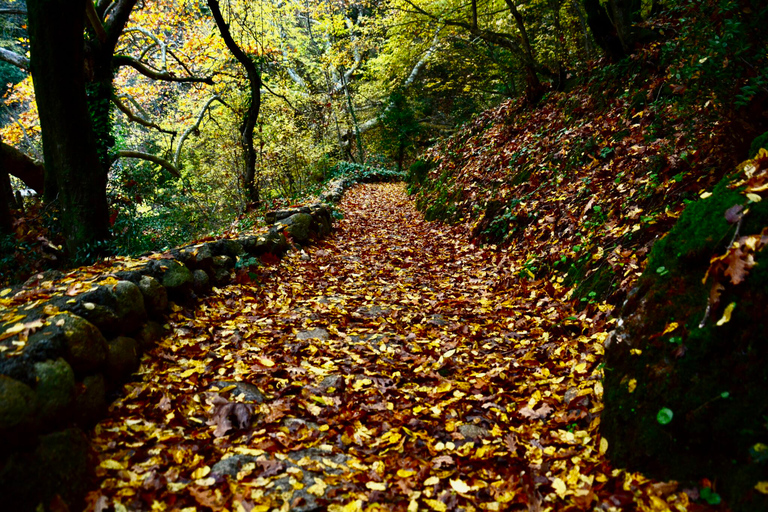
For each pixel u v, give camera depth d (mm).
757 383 1675
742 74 3186
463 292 4879
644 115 5379
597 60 8305
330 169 19906
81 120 5066
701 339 1879
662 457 1827
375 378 2980
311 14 21391
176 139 16297
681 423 1808
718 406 1729
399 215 10773
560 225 5031
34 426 1666
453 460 2188
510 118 10070
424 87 23109
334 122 22328
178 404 2484
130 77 14961
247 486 1926
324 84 23969
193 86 13000
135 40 13172
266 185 14367
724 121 3326
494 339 3592
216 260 4480
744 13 3076
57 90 4844
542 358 3154
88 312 2447
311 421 2514
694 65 3500
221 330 3578
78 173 5160
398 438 2330
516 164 7605
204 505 1809
